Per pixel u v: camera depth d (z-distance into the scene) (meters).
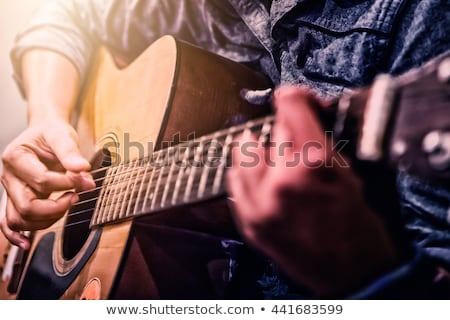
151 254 0.88
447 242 0.70
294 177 0.49
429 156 0.43
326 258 0.52
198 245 0.90
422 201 0.73
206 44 1.17
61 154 1.04
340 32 0.83
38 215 1.04
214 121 0.95
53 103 1.22
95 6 1.39
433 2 0.73
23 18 1.70
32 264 1.14
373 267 0.50
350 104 0.49
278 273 0.85
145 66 1.06
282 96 0.50
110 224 0.92
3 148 1.68
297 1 0.87
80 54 1.36
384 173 0.49
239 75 0.99
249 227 0.54
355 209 0.49
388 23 0.77
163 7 1.24
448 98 0.42
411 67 0.75
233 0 1.03
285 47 0.92
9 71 1.74
